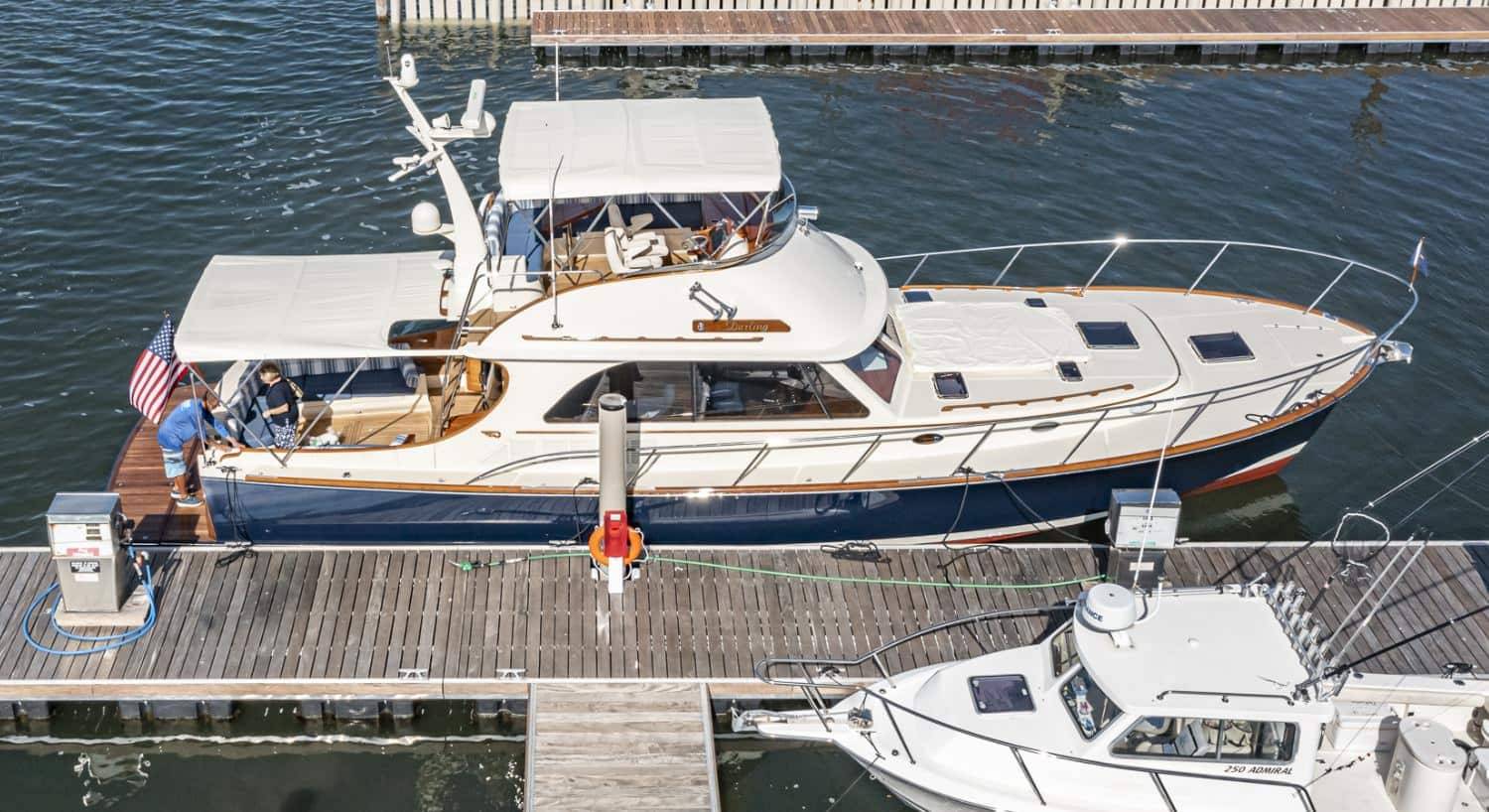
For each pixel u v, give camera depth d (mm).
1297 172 27688
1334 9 35531
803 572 16484
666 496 16469
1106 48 33469
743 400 16391
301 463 16109
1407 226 25828
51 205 24531
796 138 28172
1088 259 24406
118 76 29141
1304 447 18984
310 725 15156
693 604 15938
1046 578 16578
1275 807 13469
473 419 16484
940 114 29719
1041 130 29078
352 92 29281
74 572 14836
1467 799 13922
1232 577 16672
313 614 15484
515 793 14602
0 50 29844
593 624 15578
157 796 14398
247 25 32031
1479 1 36125
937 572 16594
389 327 16078
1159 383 17297
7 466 18766
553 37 31797
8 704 14711
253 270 17000
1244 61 33531
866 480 16594
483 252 16672
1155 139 28859
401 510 16500
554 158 16141
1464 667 15109
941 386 16922
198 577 15891
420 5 33000
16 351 20922
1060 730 13859
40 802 14273
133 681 14570
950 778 13812
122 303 22203
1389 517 19016
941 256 24250
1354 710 14781
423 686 14766
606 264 16750
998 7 34750
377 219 24797
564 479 16453
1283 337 18500
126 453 17562
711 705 15078
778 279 16125
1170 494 15273
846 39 32656
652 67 31938
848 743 14359
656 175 15906
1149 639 13969
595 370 16031
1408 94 31781
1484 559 17109
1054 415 16750
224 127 27500
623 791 13812
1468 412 21203
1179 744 13508
